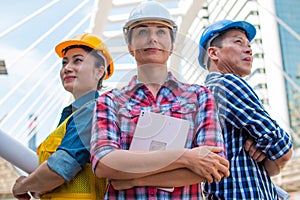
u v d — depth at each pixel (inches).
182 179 75.9
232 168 93.8
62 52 116.7
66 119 103.3
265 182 96.2
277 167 96.8
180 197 78.2
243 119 93.2
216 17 210.2
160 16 77.0
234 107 94.1
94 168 77.9
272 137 91.9
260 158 95.0
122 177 76.0
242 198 91.7
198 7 173.3
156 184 76.5
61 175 90.9
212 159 76.2
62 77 112.7
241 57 110.8
